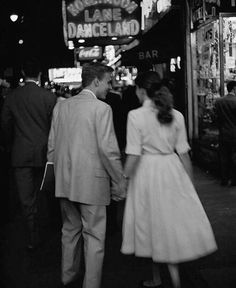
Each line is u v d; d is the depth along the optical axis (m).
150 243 4.38
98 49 28.50
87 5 14.98
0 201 7.89
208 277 5.14
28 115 5.91
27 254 6.15
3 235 6.96
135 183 4.44
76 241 4.86
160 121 4.31
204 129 11.80
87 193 4.45
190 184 4.47
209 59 11.37
